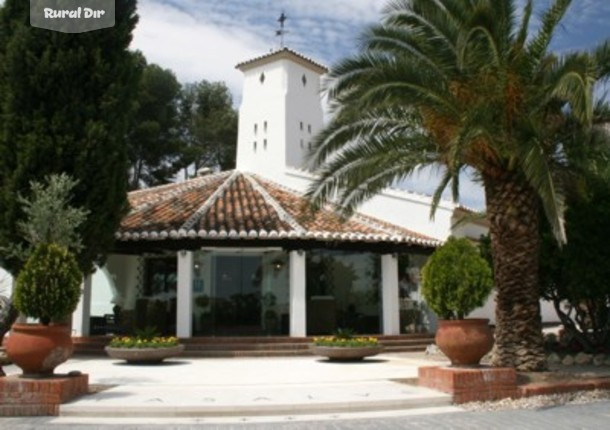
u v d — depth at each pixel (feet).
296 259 64.95
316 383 40.47
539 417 31.17
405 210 83.25
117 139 53.78
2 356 51.31
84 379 35.81
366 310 70.79
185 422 30.37
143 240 63.10
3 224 49.11
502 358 40.93
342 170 44.55
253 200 75.46
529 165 36.11
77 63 51.47
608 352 55.83
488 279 37.76
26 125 50.03
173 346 53.36
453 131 40.22
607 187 50.60
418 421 30.32
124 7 55.06
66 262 34.71
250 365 52.31
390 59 40.42
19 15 52.24
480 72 38.60
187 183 88.48
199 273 69.05
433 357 58.90
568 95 35.58
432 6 40.75
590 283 51.44
